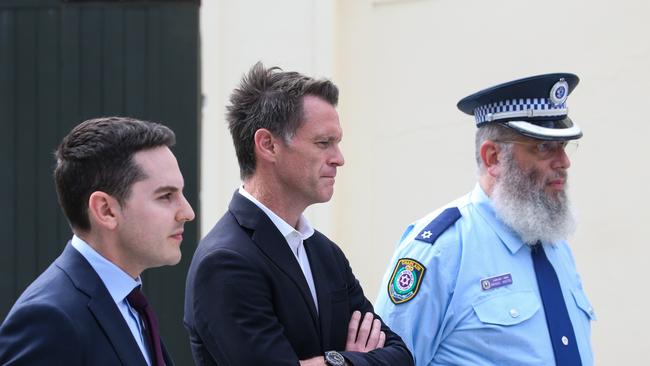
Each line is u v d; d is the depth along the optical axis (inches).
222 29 234.8
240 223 127.8
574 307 146.5
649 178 208.2
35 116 243.0
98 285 109.3
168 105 238.1
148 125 113.7
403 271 144.2
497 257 144.4
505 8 219.9
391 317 143.1
